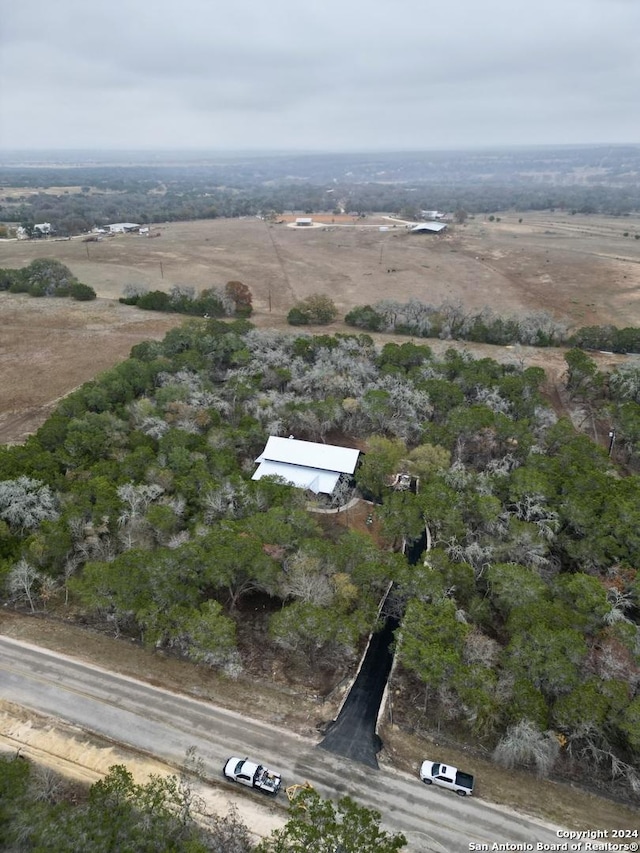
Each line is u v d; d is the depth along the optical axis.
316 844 25.38
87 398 68.69
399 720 37.38
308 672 40.72
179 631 39.34
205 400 71.12
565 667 35.94
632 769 33.03
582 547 48.53
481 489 54.69
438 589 42.19
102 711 37.00
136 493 51.78
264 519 47.97
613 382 79.94
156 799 27.92
